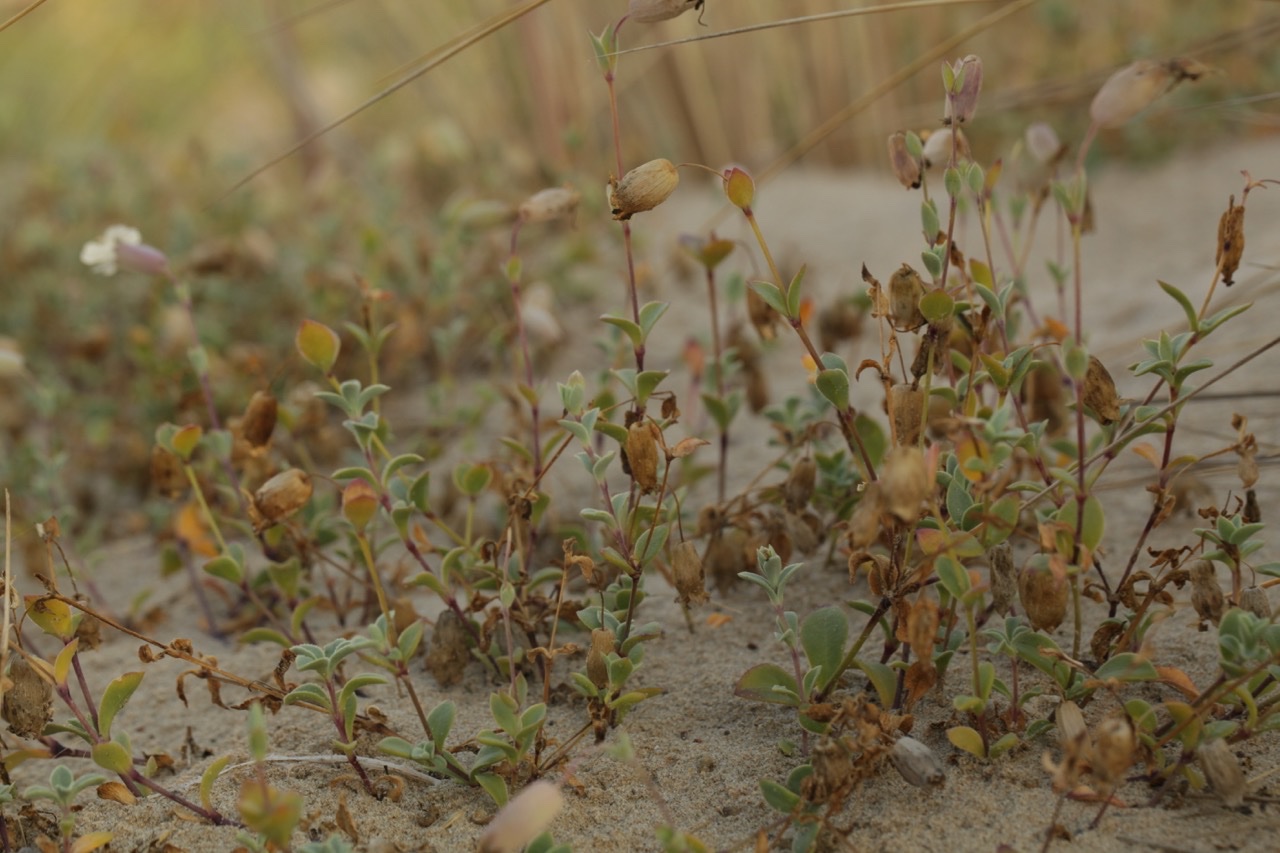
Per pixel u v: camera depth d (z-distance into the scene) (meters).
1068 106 1.41
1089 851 0.71
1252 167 1.32
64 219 1.26
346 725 0.75
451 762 0.75
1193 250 1.14
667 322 1.16
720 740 0.77
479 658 0.80
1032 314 0.88
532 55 1.55
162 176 1.41
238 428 0.89
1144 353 0.96
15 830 0.75
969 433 0.72
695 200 1.54
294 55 1.72
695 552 0.76
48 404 0.95
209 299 1.09
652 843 0.73
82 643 0.80
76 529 0.97
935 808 0.73
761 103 1.65
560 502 0.92
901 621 0.74
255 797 0.69
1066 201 0.81
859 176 1.60
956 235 1.24
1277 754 0.73
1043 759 0.71
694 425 0.94
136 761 0.79
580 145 1.25
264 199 1.37
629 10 0.76
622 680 0.75
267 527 0.76
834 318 0.97
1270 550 0.82
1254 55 1.36
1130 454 0.89
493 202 1.04
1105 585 0.77
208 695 0.82
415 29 1.76
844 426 0.77
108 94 2.16
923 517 0.76
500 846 0.69
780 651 0.81
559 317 1.14
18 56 2.12
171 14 2.21
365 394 0.78
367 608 0.87
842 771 0.71
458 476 0.82
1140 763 0.73
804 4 1.62
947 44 0.90
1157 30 1.46
